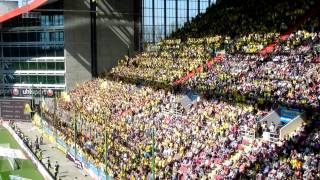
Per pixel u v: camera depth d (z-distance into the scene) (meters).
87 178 55.41
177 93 63.06
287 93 48.03
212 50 72.25
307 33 59.25
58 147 70.88
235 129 45.41
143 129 56.97
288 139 39.69
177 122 54.06
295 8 69.75
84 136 64.44
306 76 49.97
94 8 96.94
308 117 42.16
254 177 37.16
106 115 68.06
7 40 100.81
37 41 98.75
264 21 71.69
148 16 100.81
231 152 42.44
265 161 38.19
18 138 76.88
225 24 79.38
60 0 95.25
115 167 50.56
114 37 98.81
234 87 55.75
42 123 81.31
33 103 94.75
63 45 96.88
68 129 70.25
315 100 44.03
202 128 49.41
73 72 97.50
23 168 62.00
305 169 34.97
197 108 55.03
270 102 47.44
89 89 88.81
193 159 44.66
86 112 74.50
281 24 67.00
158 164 46.50
